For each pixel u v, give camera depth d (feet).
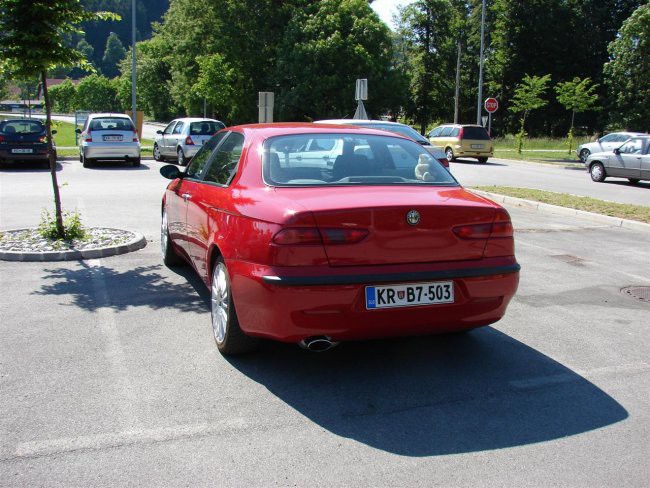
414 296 12.92
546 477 10.00
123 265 23.93
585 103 111.96
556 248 29.91
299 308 12.37
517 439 11.25
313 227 12.39
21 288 20.47
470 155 94.22
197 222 17.35
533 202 44.06
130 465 10.12
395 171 15.39
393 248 12.83
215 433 11.25
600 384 13.83
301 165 14.90
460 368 14.62
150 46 281.33
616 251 29.40
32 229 28.96
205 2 161.79
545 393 13.28
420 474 10.02
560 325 18.15
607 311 19.69
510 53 200.03
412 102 209.77
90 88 315.58
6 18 24.85
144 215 35.73
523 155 111.55
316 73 147.95
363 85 68.44
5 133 63.31
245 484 9.64
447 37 209.77
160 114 290.97
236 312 13.75
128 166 68.49
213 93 135.54
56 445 10.71
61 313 17.95
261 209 13.25
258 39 161.89
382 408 12.42
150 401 12.48
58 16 25.31
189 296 19.88
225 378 13.74
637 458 10.64
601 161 67.72
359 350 15.71
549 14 192.65
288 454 10.57
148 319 17.57
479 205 13.69
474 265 13.52
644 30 115.03
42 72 25.86
